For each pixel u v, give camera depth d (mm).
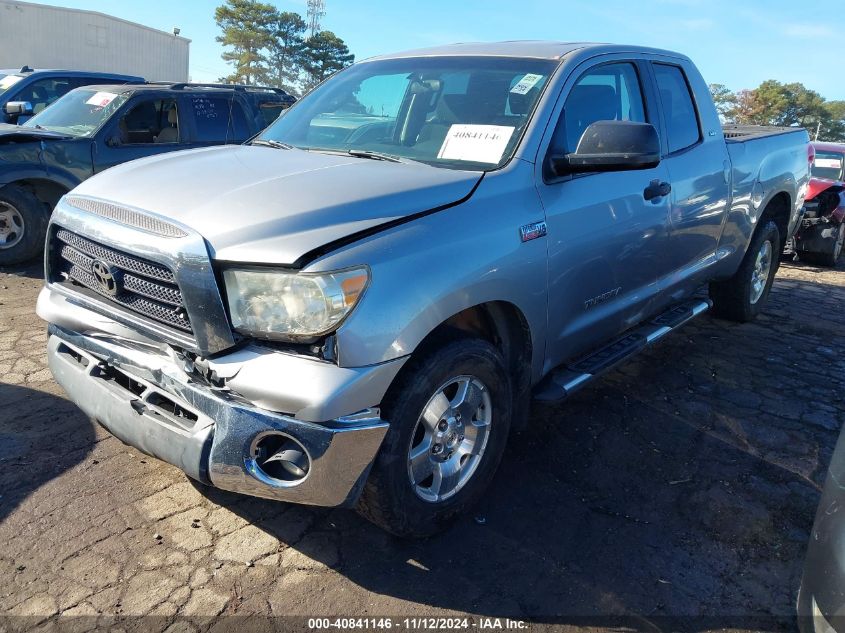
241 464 2250
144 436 2465
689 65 4496
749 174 4891
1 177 6336
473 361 2650
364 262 2258
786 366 4941
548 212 2984
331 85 4023
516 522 2941
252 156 3125
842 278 8602
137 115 7395
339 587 2512
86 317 2701
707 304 4836
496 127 3129
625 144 2918
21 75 10359
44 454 3246
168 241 2314
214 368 2277
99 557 2592
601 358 3641
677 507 3107
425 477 2666
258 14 71875
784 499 3201
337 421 2205
